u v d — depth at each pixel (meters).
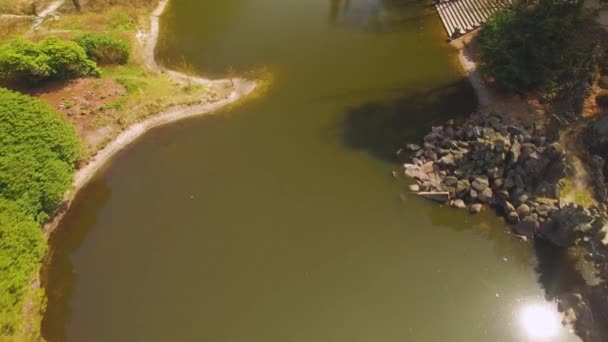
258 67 43.47
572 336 24.58
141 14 50.22
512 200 30.22
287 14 50.91
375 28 48.44
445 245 29.47
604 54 38.16
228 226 30.97
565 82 36.06
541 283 27.11
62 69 39.50
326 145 35.94
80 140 34.62
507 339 24.97
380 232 30.33
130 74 41.56
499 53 36.28
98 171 34.69
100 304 27.23
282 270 28.58
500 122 34.69
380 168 33.94
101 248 30.02
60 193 30.17
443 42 45.91
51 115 32.38
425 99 39.47
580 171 31.03
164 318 26.61
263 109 39.19
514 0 45.25
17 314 24.34
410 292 27.36
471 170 31.72
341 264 28.77
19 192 28.16
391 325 26.02
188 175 34.22
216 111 39.03
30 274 26.47
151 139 36.91
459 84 40.72
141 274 28.62
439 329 25.69
